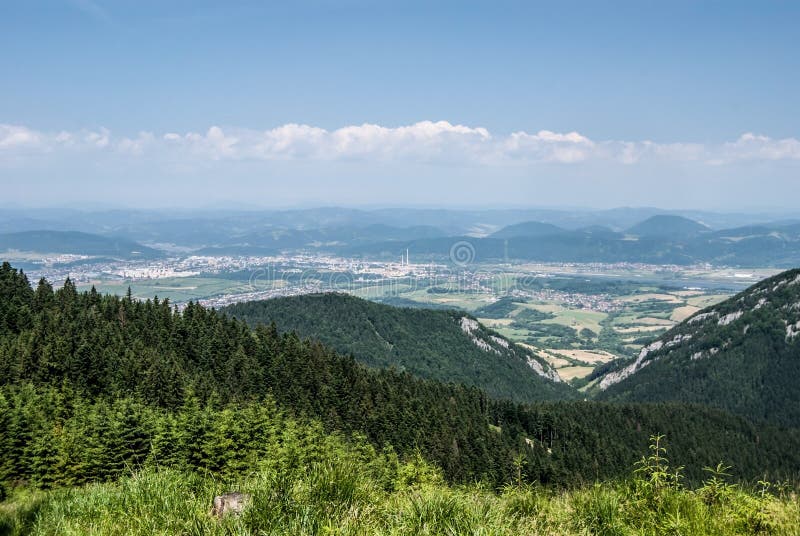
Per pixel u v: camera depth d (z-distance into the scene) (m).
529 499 10.36
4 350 60.56
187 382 63.66
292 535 7.74
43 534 8.97
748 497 9.88
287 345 98.50
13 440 39.97
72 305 82.25
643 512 9.68
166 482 10.34
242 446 38.88
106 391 59.03
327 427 74.00
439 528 8.20
